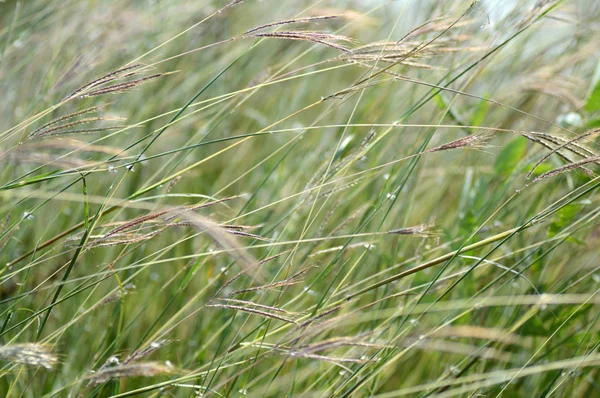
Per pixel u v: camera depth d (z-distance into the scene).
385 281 0.81
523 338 0.90
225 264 0.94
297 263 0.92
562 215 0.89
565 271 0.93
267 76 0.92
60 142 0.80
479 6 0.93
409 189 0.96
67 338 0.91
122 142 1.03
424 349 0.88
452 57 0.93
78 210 0.97
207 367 0.84
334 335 0.91
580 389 0.89
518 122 1.04
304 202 0.86
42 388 0.87
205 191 1.05
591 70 1.06
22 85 1.04
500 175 0.96
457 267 0.91
